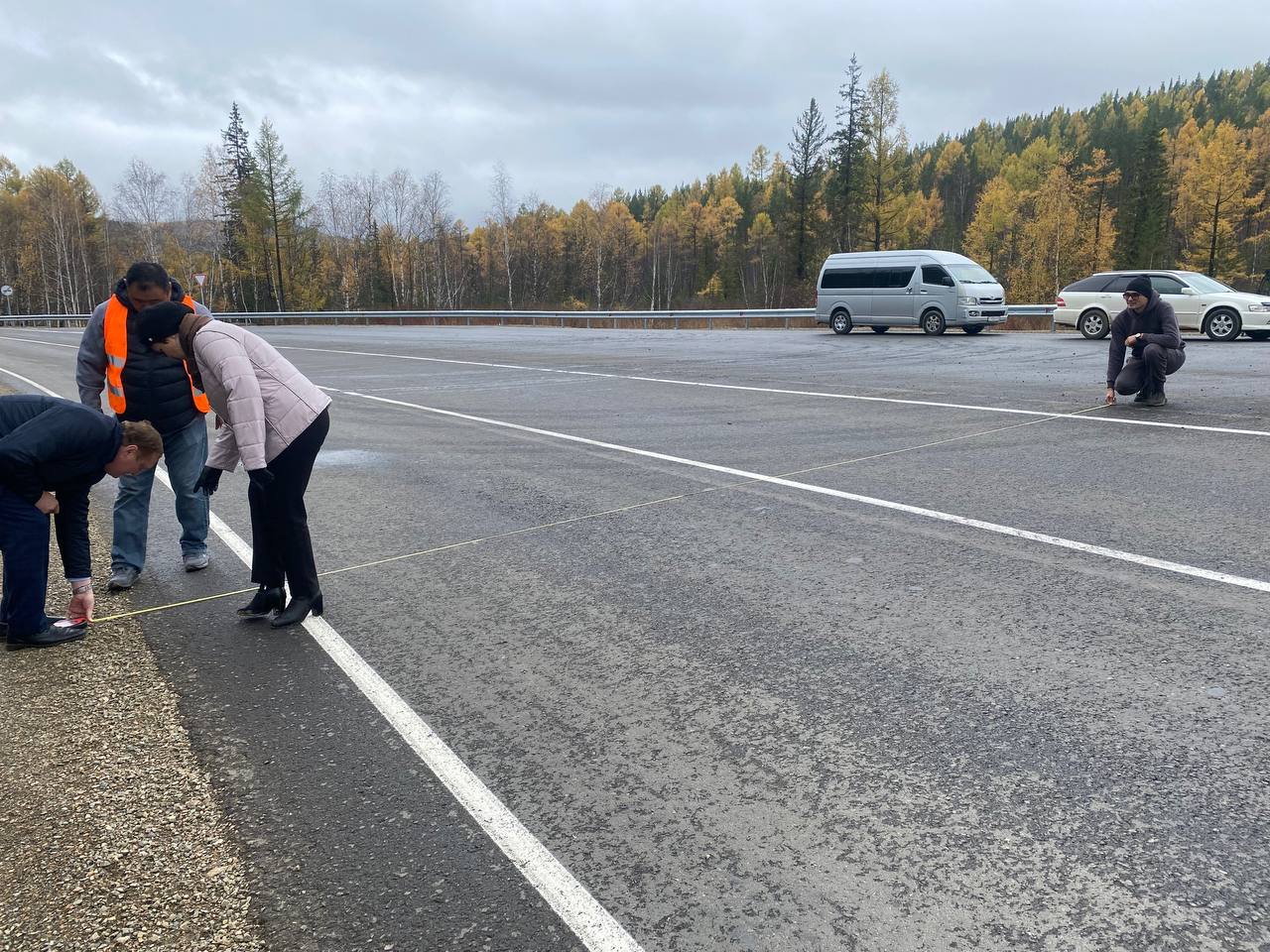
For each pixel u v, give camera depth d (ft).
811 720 10.45
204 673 12.47
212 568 17.42
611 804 8.91
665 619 13.83
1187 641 12.15
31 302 291.99
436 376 53.26
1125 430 27.40
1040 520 18.29
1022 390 37.52
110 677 12.42
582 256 311.27
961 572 15.35
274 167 230.48
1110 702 10.53
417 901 7.59
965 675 11.41
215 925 7.39
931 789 8.93
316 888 7.83
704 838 8.30
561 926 7.21
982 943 6.84
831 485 22.07
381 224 269.64
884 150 175.11
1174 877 7.50
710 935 7.02
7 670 12.75
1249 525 17.31
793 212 230.27
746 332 93.30
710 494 21.68
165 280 15.94
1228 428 27.02
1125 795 8.68
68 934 7.36
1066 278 216.33
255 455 13.01
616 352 67.67
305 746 10.35
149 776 9.80
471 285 320.09
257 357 13.66
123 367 16.10
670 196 412.36
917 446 26.30
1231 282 232.32
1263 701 10.40
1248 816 8.26
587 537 18.48
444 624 14.02
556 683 11.74
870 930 7.02
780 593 14.75
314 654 13.05
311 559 14.40
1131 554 15.87
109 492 25.59
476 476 24.89
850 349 63.16
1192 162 258.78
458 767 9.75
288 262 248.32
